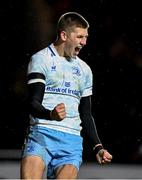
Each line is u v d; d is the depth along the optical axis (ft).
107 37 102.42
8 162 89.81
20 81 104.58
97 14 102.42
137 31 101.81
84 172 81.15
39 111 34.42
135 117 100.68
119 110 101.09
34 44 104.53
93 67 102.27
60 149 36.29
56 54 36.76
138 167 89.71
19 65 104.83
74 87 36.86
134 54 102.06
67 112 36.52
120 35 102.27
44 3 103.71
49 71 36.29
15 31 105.81
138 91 101.50
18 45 105.09
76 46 36.42
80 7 102.73
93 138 37.42
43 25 104.06
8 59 104.88
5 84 104.63
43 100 36.22
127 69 101.81
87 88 37.68
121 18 102.22
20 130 104.42
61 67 36.60
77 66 37.24
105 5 102.42
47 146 36.09
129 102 101.35
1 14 106.11
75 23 36.29
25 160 35.58
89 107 37.83
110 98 101.65
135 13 102.06
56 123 36.40
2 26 106.32
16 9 104.99
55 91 36.40
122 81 101.65
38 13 104.12
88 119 37.65
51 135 36.19
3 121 104.58
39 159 35.53
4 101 104.58
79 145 36.83
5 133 104.53
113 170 84.79
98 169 85.35
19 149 104.27
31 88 35.60
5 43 106.93
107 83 102.01
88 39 102.27
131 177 78.43
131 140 99.19
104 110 101.30
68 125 36.55
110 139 99.71
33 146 35.96
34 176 34.99
